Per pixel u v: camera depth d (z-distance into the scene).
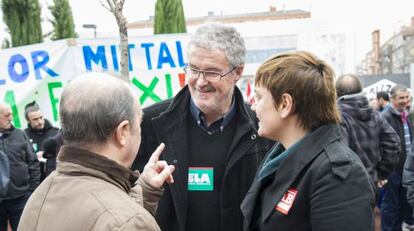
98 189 1.26
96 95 1.31
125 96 1.36
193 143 2.12
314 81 1.47
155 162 1.79
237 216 2.08
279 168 1.51
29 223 1.30
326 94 1.49
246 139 2.05
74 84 1.35
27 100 5.47
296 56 1.52
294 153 1.49
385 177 4.35
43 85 5.44
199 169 2.10
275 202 1.49
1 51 5.48
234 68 2.03
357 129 3.99
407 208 5.16
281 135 1.58
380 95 7.98
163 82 5.32
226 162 2.07
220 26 2.02
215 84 2.00
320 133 1.49
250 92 6.09
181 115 2.12
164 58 5.30
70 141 1.34
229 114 2.10
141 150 2.16
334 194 1.36
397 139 4.27
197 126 2.13
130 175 1.39
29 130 5.53
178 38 5.28
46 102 5.47
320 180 1.39
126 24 3.89
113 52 5.32
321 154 1.44
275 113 1.54
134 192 1.59
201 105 2.04
